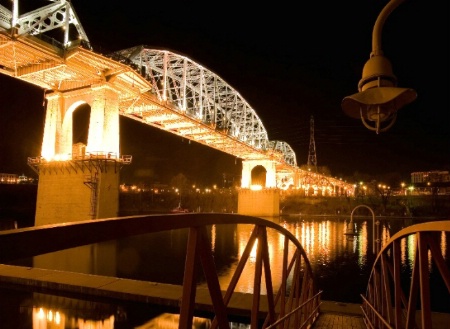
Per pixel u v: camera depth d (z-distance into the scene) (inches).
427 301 166.2
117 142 1985.7
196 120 3134.8
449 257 1760.6
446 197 5191.9
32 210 4320.9
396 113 210.2
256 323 207.5
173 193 6240.2
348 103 211.9
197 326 581.3
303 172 6860.2
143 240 2316.7
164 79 2751.0
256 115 4857.3
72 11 1807.3
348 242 2372.0
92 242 90.1
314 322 523.5
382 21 208.2
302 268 1535.4
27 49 1603.1
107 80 1945.1
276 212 4815.5
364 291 1222.9
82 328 578.2
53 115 2041.1
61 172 1882.4
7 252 68.1
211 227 3499.0
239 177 7470.5
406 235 212.7
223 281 1218.0
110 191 1811.0
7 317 606.9
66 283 718.5
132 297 657.0
